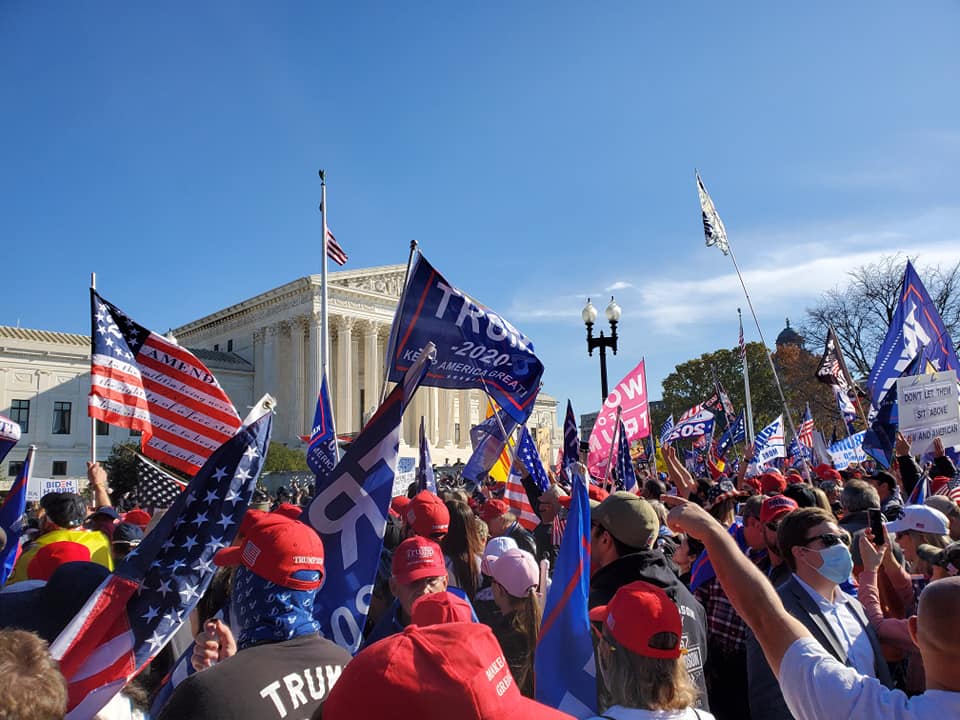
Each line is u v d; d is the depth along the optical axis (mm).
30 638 2207
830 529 4355
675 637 3037
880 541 5188
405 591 4191
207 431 6711
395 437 4316
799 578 4434
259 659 2902
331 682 3006
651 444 20234
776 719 4074
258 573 3123
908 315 12461
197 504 3600
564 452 10109
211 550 3543
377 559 4172
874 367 12672
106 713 3271
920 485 8453
